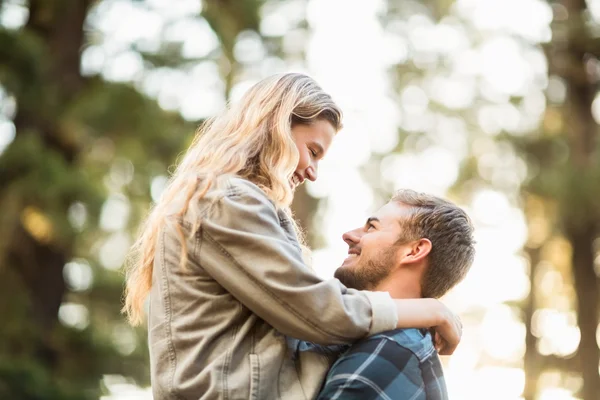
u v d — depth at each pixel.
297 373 2.08
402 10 18.31
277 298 2.01
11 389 10.02
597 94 14.27
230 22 13.05
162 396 2.04
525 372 15.57
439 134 17.98
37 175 10.60
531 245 16.14
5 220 10.82
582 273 13.50
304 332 2.01
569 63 14.04
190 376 2.01
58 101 11.41
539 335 16.44
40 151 10.77
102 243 12.45
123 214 11.82
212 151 2.23
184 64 12.32
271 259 2.03
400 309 2.13
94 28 12.42
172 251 2.12
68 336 11.33
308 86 2.29
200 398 1.99
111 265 12.50
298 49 16.75
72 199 10.78
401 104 18.17
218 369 1.99
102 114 11.19
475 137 17.38
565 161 13.70
